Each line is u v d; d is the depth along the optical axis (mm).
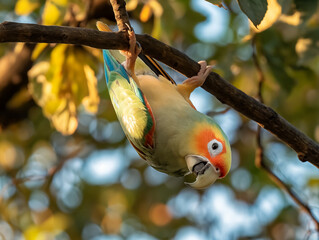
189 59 6512
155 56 6324
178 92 7043
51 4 8148
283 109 11750
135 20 9914
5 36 5344
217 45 11219
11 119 10734
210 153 6715
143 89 6926
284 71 9266
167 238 12875
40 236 12227
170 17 8547
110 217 12992
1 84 9984
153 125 6609
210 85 6621
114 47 5984
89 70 8445
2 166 12461
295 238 12195
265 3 5652
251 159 12180
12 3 11469
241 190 12562
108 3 8602
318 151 6848
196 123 6789
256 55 9242
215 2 5797
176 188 12875
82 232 12578
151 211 12914
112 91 7012
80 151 12867
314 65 11516
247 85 10641
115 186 12930
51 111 8672
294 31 8961
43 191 12523
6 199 12398
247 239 12562
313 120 11680
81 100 8617
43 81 8500
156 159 6996
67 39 5609
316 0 7246
